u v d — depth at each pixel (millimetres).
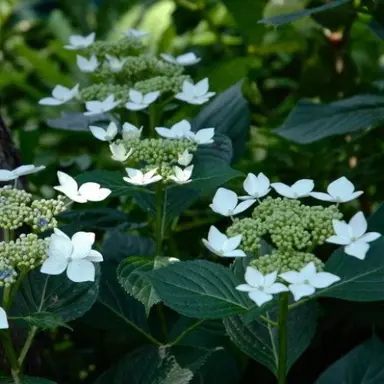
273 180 1596
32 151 1617
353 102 1407
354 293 1121
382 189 1585
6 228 1143
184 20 2117
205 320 1312
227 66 1729
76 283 1190
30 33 2459
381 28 1433
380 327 1407
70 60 2078
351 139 1587
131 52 1487
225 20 2135
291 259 1098
